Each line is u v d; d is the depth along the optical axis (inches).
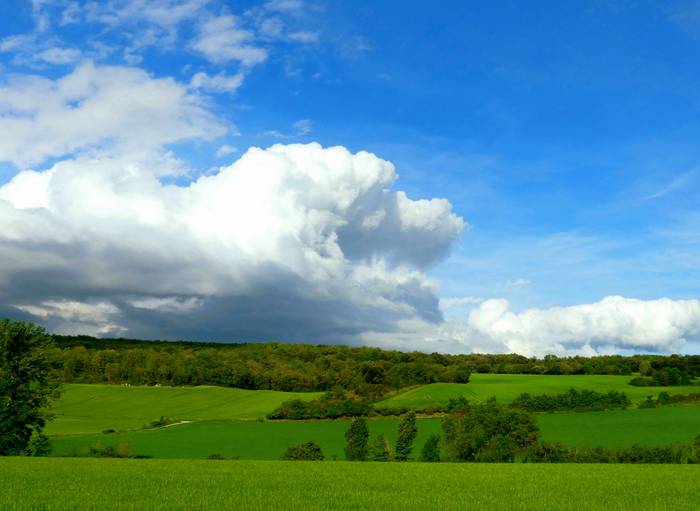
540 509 946.1
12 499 936.9
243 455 3132.4
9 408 2218.3
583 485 1279.5
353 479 1355.8
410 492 1126.4
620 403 4527.6
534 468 1795.0
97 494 1014.4
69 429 4079.7
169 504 922.1
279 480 1301.7
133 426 4229.8
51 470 1430.9
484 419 3009.4
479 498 1058.1
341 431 3882.9
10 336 2256.4
